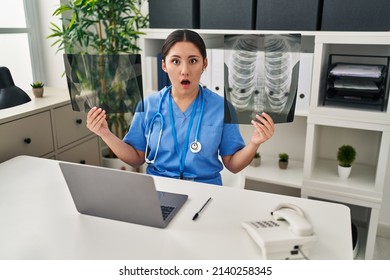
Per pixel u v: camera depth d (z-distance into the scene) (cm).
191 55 121
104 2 205
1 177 128
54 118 179
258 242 84
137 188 90
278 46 113
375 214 179
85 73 122
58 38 227
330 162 213
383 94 169
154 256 83
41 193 116
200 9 198
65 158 190
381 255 191
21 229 94
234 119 119
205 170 133
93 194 97
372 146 204
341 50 197
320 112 177
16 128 158
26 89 228
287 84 115
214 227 95
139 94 124
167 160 134
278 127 230
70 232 93
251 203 107
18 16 219
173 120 134
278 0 179
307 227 83
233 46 115
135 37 219
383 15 161
